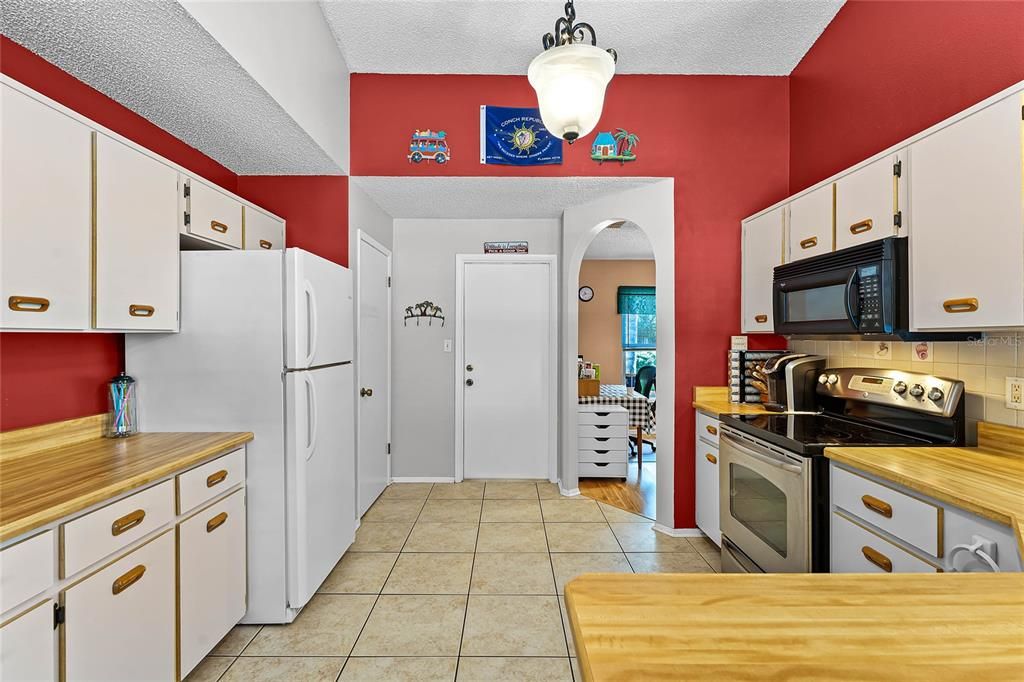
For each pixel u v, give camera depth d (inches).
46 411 71.0
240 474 80.1
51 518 46.4
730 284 123.6
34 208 55.9
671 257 124.0
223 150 105.7
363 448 133.4
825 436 77.4
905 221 71.2
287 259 82.8
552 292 165.5
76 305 61.4
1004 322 56.5
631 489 159.6
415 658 75.2
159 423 82.4
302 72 94.7
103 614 52.9
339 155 116.3
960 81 76.2
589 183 128.3
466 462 168.4
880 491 59.9
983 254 58.8
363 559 108.2
